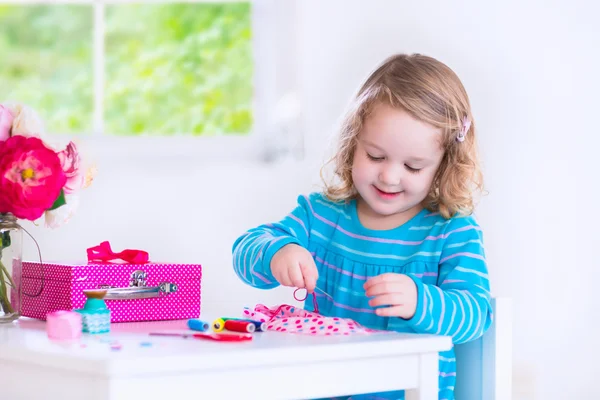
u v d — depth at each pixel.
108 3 2.25
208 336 0.96
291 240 1.19
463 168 1.29
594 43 2.14
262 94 2.19
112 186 2.09
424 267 1.26
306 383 0.90
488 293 1.20
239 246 1.31
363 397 1.21
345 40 2.17
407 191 1.24
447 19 2.14
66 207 1.20
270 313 1.21
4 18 2.27
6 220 1.18
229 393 0.85
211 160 2.12
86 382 0.82
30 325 1.14
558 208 2.13
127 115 2.24
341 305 1.30
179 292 1.26
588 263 2.13
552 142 2.14
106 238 2.08
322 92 2.17
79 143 1.21
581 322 2.13
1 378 0.92
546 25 2.14
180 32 2.26
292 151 2.14
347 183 1.36
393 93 1.21
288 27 2.20
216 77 2.25
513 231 2.13
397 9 2.16
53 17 2.26
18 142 1.15
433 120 1.20
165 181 2.11
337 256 1.33
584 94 2.14
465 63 2.14
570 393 2.12
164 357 0.81
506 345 1.19
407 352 0.96
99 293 1.05
